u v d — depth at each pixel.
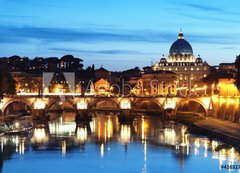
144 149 177.75
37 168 146.75
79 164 151.88
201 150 173.62
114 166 148.88
